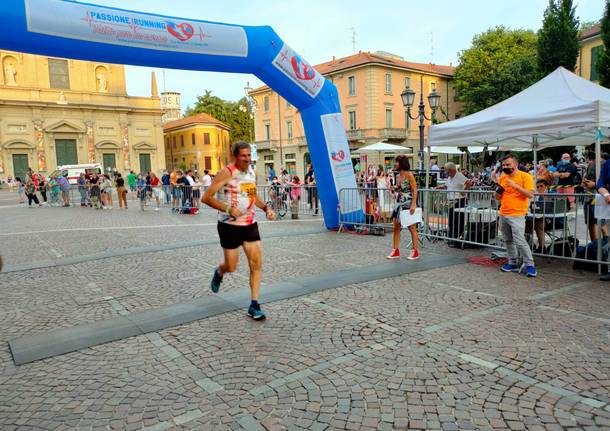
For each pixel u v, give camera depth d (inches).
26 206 874.8
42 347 154.6
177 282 236.2
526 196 229.3
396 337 155.9
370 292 210.2
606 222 234.4
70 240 382.9
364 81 1605.6
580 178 494.9
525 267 248.1
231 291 215.8
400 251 307.9
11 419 111.0
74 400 119.5
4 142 1579.7
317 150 397.1
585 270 245.1
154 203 828.6
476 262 270.7
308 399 116.7
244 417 109.0
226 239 170.9
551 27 977.5
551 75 299.6
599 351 141.1
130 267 273.9
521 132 265.7
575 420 105.0
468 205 308.3
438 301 195.0
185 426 106.0
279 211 544.4
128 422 108.3
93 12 270.7
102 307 197.2
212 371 134.0
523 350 142.9
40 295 218.4
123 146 1835.6
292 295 207.2
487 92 1502.2
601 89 272.7
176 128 2384.4
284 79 358.0
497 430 102.0
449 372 129.6
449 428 103.0
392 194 378.3
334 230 410.9
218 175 165.2
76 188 973.2
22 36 254.7
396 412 109.8
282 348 149.2
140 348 152.3
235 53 323.9
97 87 1784.0
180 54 303.7
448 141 312.3
